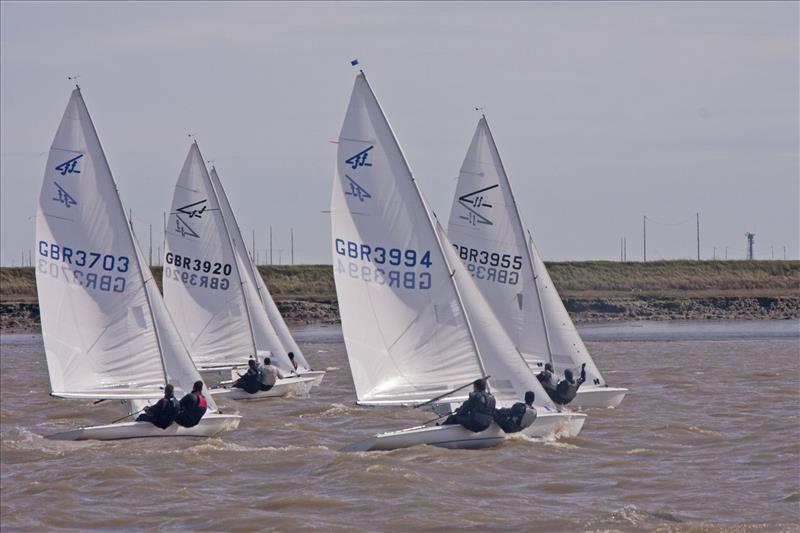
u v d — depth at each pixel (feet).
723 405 368.07
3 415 386.52
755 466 262.47
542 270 369.91
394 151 279.28
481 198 360.07
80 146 314.35
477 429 275.18
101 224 315.78
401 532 211.82
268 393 416.46
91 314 315.99
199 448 292.20
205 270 451.94
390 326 281.54
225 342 452.35
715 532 205.67
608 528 210.18
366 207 281.13
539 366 361.30
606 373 492.54
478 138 360.07
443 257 278.87
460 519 219.41
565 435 291.17
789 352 592.60
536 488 242.37
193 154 451.12
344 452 277.64
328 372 535.19
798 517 214.48
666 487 242.17
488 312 284.41
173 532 217.56
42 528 221.87
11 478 264.72
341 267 283.38
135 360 317.22
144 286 317.83
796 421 325.62
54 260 314.96
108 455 287.48
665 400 384.47
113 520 226.38
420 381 280.92
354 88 280.51
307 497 235.40
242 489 249.34
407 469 256.93
